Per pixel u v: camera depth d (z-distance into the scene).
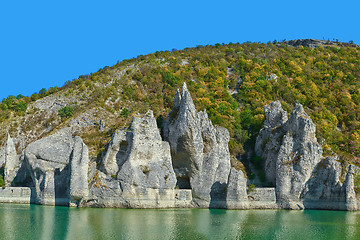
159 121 84.12
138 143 65.25
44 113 97.44
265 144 80.62
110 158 65.81
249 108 100.75
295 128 73.00
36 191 67.00
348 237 48.22
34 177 68.38
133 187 63.19
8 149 74.00
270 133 79.31
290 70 122.31
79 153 63.56
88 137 78.12
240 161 80.94
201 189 68.19
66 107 93.94
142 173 64.31
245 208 66.44
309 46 158.62
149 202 63.72
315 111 100.56
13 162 73.88
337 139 90.12
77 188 62.19
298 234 49.25
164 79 107.75
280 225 53.94
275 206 68.12
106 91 101.19
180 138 68.31
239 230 50.62
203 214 60.66
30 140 89.06
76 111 95.00
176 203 66.81
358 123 98.62
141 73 110.94
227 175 69.81
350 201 67.62
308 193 69.44
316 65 128.00
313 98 105.94
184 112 68.62
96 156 68.44
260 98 105.38
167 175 65.81
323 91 111.69
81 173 62.94
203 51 138.12
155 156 66.69
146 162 65.94
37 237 45.19
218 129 73.31
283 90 108.44
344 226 54.00
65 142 69.06
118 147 66.31
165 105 96.69
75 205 63.47
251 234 48.88
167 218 56.38
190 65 120.38
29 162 68.12
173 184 66.06
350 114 102.19
